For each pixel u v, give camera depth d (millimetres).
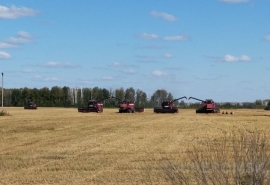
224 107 136500
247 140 13008
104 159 20688
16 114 72562
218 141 27156
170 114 73688
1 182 15867
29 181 16016
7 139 30172
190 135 32469
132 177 16406
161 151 23156
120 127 41500
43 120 53344
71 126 42875
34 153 22953
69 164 19375
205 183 11625
